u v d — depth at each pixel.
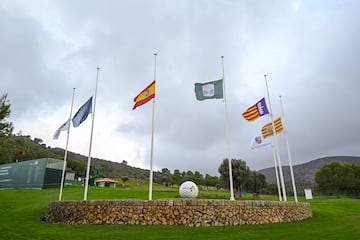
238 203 16.03
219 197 34.56
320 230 13.66
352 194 77.19
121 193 36.50
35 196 32.44
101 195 33.84
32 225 15.60
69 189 41.22
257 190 49.44
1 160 61.28
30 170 45.16
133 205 15.68
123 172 120.94
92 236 11.88
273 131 23.67
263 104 22.02
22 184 45.12
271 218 16.77
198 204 15.38
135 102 20.28
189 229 13.78
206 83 20.00
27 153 82.62
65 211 17.03
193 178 92.06
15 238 11.30
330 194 80.06
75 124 22.44
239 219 15.68
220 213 15.42
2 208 23.67
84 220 16.06
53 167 44.66
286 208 17.83
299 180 127.69
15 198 30.80
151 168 17.05
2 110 30.67
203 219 15.04
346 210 24.69
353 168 76.62
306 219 18.69
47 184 43.28
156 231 13.15
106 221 15.66
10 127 31.95
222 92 19.59
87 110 21.27
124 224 15.17
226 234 12.58
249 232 13.12
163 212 15.30
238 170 46.09
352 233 12.56
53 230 13.61
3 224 15.88
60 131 23.30
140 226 14.48
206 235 12.30
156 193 37.91
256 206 16.50
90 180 61.72
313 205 28.22
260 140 24.55
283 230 13.75
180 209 15.27
